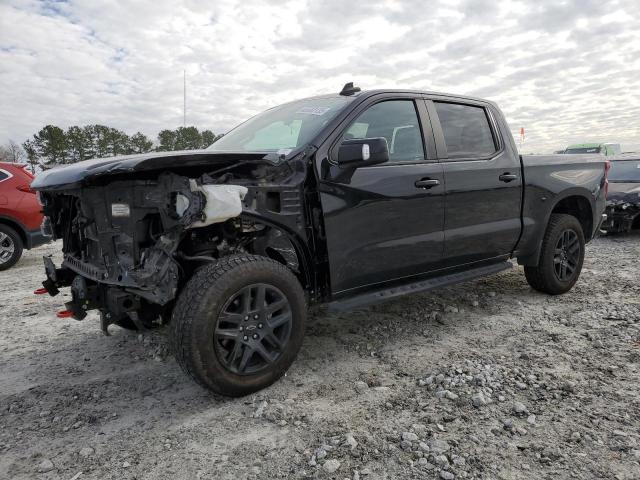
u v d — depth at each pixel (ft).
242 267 8.73
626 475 6.52
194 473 6.86
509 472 6.66
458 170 12.32
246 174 9.47
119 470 7.00
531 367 10.06
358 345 11.58
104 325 9.45
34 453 7.51
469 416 8.16
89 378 10.28
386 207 10.85
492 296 15.58
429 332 12.41
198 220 8.18
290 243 10.00
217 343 8.48
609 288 16.26
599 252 23.70
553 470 6.67
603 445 7.21
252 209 9.05
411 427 7.85
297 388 9.40
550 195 14.74
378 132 11.16
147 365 10.91
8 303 16.56
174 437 7.84
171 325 8.49
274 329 9.41
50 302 16.63
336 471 6.78
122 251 9.11
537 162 14.56
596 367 9.96
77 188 8.93
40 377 10.38
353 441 7.42
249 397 9.09
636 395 8.71
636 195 27.63
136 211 8.89
